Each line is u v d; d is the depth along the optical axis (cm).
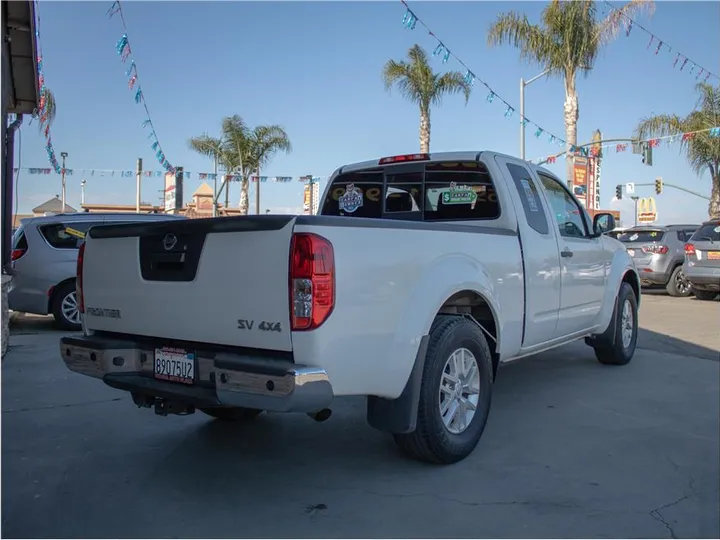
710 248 1314
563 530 324
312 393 309
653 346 831
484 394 437
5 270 757
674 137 1992
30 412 533
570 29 2009
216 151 2445
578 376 660
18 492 370
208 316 347
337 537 316
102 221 984
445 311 444
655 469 405
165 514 342
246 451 441
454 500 359
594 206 2219
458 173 526
